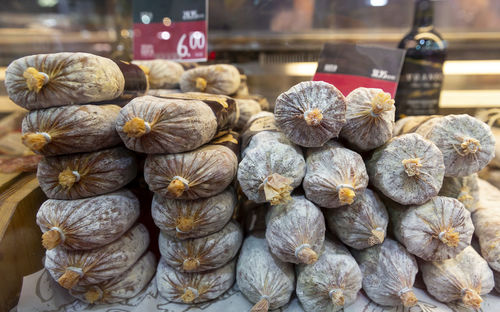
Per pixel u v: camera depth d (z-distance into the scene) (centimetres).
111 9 161
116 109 76
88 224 72
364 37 133
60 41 152
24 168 97
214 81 103
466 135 74
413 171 69
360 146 76
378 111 69
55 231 69
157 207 76
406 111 106
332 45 103
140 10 116
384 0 132
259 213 92
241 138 91
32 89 64
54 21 160
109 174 75
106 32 159
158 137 66
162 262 85
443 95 118
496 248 78
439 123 77
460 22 136
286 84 124
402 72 105
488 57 127
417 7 107
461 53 127
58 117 67
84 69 66
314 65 126
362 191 71
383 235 74
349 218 75
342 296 70
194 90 105
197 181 69
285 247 69
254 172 70
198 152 71
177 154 70
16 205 79
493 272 81
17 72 66
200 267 78
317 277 73
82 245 73
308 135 69
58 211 72
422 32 105
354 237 76
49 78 65
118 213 76
